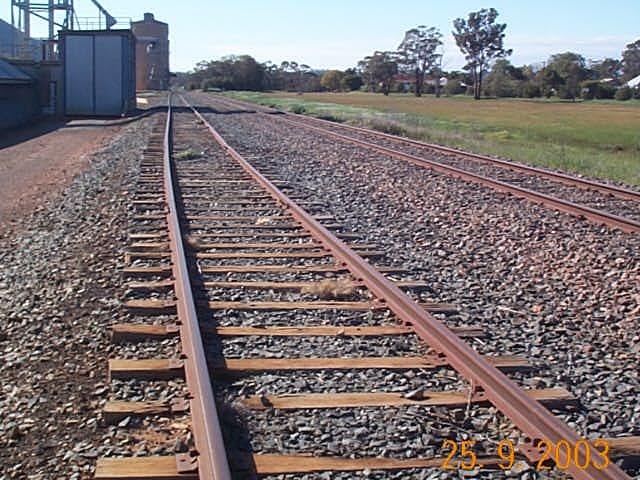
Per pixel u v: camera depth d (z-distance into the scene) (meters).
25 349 6.52
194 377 5.48
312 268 8.95
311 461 4.58
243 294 7.95
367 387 5.68
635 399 5.65
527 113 66.38
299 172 18.22
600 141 33.44
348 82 168.12
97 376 5.89
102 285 8.33
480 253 10.27
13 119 41.03
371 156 21.86
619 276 9.19
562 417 5.33
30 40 66.62
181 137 28.27
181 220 11.76
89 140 30.66
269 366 5.96
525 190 14.42
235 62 163.25
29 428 5.09
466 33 141.50
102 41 48.22
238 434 4.92
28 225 12.46
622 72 181.38
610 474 4.23
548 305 8.05
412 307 7.04
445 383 5.79
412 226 11.95
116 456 4.64
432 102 97.25
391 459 4.65
